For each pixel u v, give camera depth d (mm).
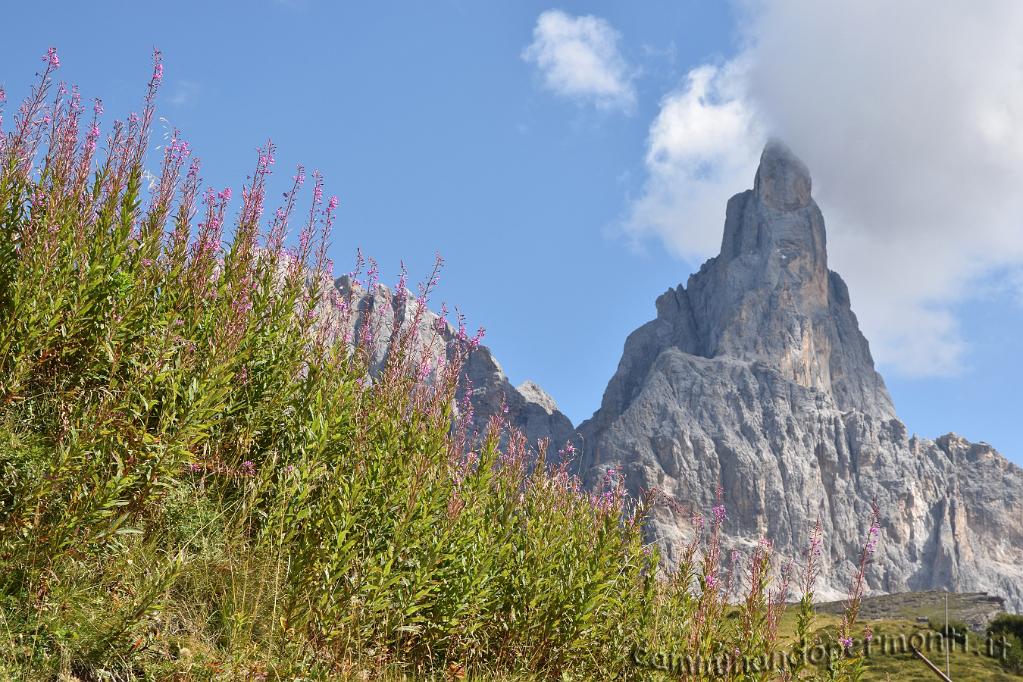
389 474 7473
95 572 6031
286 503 7000
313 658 6488
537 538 8641
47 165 6953
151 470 6023
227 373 6832
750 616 8867
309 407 7801
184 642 6137
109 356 6441
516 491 9484
